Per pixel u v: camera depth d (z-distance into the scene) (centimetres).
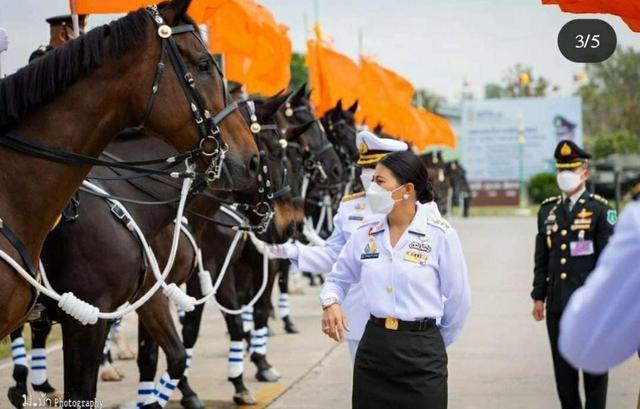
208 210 905
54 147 575
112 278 700
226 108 618
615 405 976
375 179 590
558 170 857
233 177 616
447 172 4191
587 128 7556
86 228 690
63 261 684
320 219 1523
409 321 580
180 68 600
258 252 1120
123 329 1532
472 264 2478
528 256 2689
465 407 971
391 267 585
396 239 594
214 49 1334
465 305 592
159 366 1209
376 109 2180
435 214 598
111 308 706
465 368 1173
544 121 5909
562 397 852
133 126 605
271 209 958
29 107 573
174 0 602
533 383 1086
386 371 579
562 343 285
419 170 589
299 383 1120
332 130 1537
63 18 925
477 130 5947
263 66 1416
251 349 1149
